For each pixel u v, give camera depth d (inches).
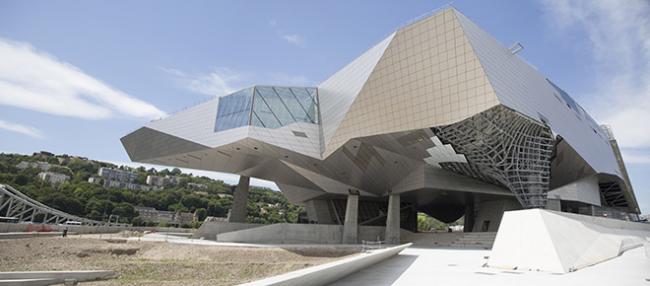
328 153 1485.0
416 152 1454.2
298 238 1608.0
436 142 1330.0
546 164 1400.1
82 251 1200.2
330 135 1519.4
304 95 1728.6
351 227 1734.7
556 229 634.8
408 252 1029.2
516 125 1264.8
